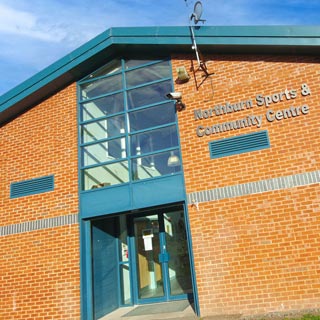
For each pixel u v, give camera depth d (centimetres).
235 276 795
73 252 941
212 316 776
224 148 880
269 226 799
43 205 1012
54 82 1078
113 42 1027
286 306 747
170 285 979
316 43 839
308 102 844
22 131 1111
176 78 985
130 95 1038
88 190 980
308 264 755
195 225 854
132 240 1050
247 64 921
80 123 1053
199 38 934
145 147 971
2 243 1023
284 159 827
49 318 909
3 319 948
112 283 1021
